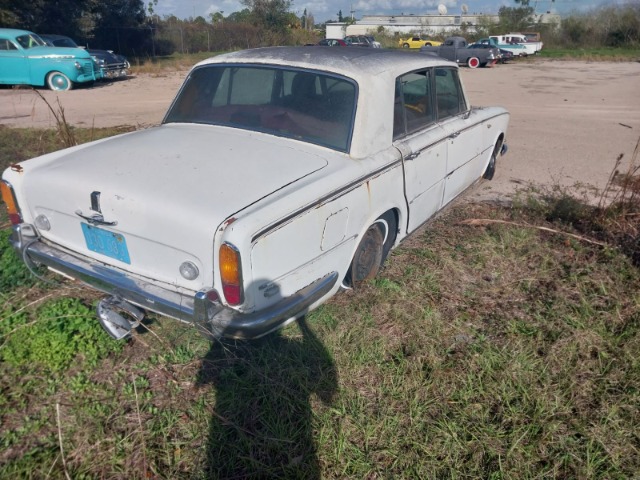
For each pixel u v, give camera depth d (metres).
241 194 2.66
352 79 3.37
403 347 3.26
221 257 2.48
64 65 14.78
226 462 2.44
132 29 29.75
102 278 2.86
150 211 2.62
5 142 7.57
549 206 5.43
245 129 3.50
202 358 3.08
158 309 2.73
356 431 2.63
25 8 21.34
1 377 2.87
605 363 3.18
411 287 3.90
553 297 3.86
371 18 62.81
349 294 3.72
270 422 2.66
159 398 2.78
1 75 14.64
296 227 2.71
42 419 2.61
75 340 3.04
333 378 2.96
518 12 46.81
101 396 2.77
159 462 2.43
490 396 2.89
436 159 4.17
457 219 5.20
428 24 55.22
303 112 3.42
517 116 11.73
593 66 27.62
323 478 2.39
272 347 3.18
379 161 3.35
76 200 2.89
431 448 2.55
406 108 3.81
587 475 2.45
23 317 3.27
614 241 4.71
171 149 3.15
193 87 3.87
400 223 3.88
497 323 3.54
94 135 8.26
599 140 9.28
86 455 2.43
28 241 3.21
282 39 38.88
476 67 27.06
